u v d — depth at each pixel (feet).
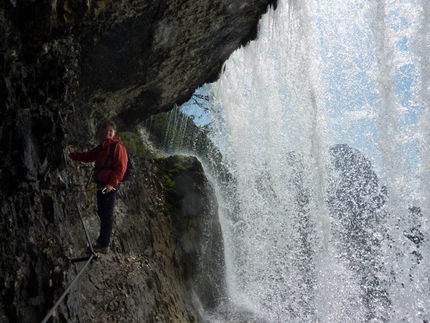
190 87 34.27
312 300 39.86
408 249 31.81
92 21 19.89
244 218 43.32
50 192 15.99
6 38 12.64
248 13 28.30
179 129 48.80
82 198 21.54
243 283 40.27
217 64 34.06
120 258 23.95
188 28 25.36
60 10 15.31
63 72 15.70
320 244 40.91
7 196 13.30
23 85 13.61
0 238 12.73
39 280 13.97
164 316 24.04
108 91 26.32
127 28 22.24
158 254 28.04
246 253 42.09
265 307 37.78
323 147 38.60
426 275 31.24
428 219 30.04
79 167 22.31
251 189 43.50
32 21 13.38
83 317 17.11
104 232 17.43
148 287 24.34
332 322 38.06
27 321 13.29
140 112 32.76
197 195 34.40
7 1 12.33
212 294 32.78
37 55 14.26
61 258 15.53
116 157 17.29
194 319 27.84
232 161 44.24
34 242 14.28
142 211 29.50
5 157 12.99
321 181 39.93
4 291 12.55
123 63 24.61
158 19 23.03
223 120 42.16
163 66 27.71
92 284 19.57
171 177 34.35
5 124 12.91
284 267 41.57
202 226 33.76
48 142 15.06
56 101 15.66
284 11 30.63
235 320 32.01
